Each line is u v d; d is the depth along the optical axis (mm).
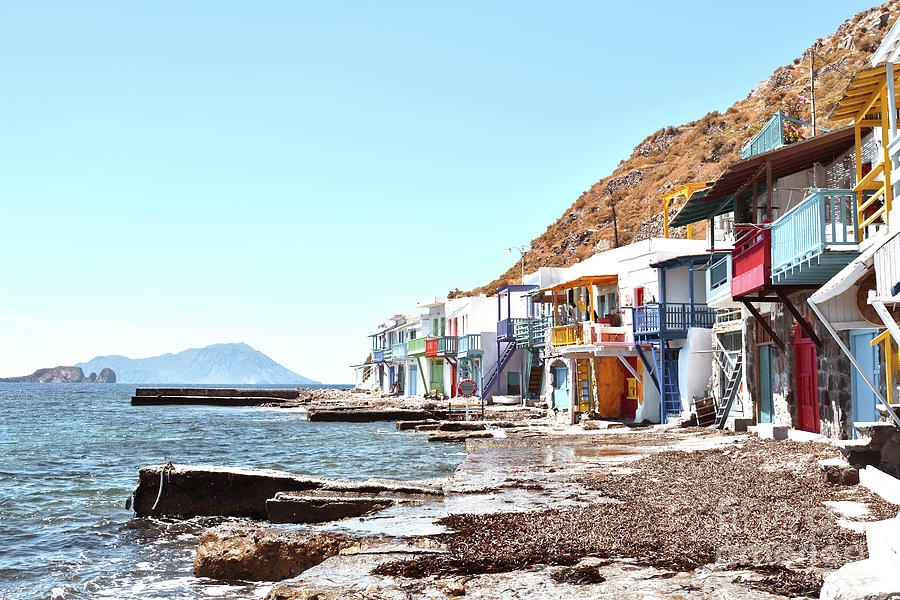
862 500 11273
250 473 17188
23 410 85125
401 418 51219
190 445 37750
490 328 58844
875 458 12586
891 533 6387
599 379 35562
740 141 89875
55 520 18172
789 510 10977
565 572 8344
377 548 9992
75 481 25234
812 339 18016
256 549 11414
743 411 25688
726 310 30016
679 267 32938
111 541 15711
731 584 7598
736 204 21734
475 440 28781
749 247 19766
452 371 62000
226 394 98250
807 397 19766
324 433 43250
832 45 96062
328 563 9234
